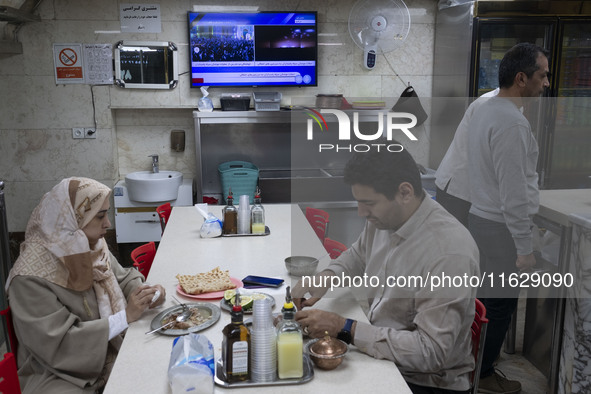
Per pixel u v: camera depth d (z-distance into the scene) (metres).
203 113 4.54
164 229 3.14
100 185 1.96
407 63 4.92
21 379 1.84
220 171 4.76
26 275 1.83
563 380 2.43
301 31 4.69
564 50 4.32
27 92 4.59
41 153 4.70
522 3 4.14
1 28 4.27
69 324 1.80
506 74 1.69
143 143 5.02
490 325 2.48
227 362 1.44
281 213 3.35
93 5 4.54
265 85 4.77
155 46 4.64
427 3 4.81
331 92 4.93
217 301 2.00
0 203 2.95
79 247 1.90
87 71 4.62
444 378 1.66
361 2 4.38
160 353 1.61
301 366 1.46
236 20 4.62
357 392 1.40
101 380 1.89
